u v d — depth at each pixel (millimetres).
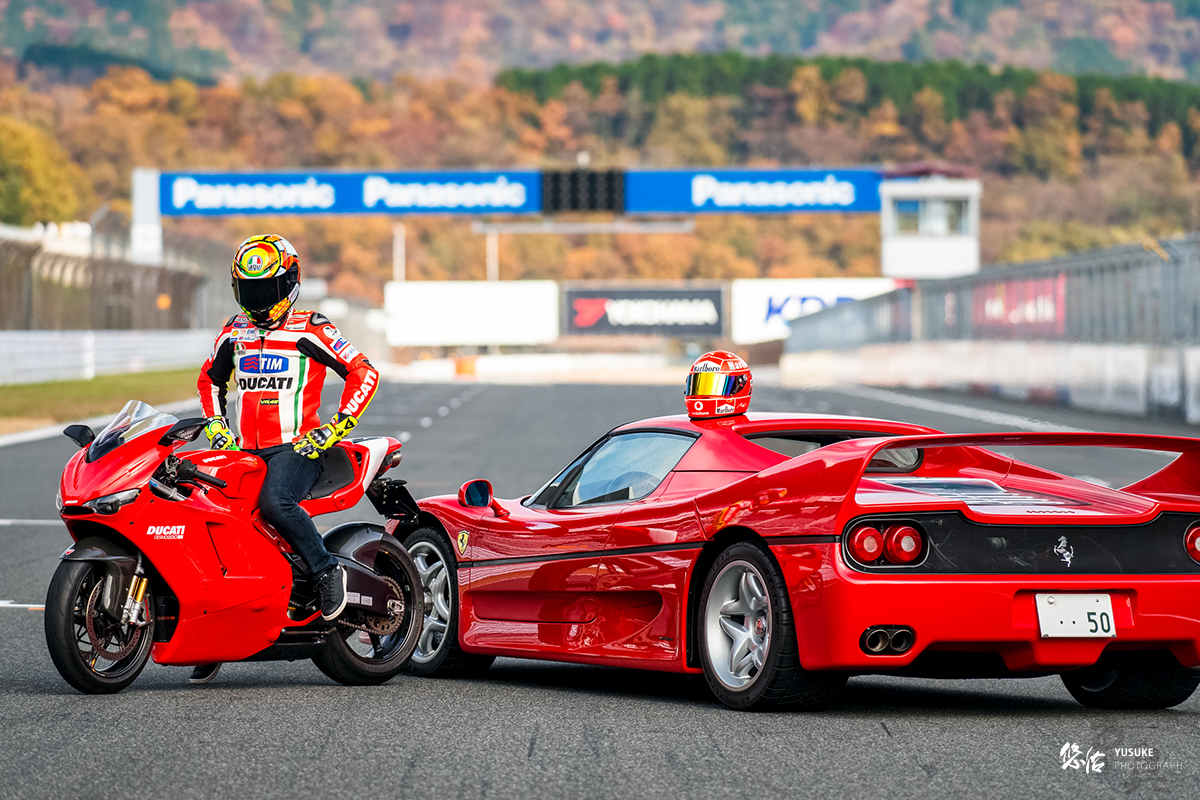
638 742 12320
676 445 14844
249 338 14844
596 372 168500
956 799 10453
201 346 118250
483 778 11062
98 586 14344
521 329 186750
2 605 20734
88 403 69062
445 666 16312
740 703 13461
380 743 12312
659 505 14219
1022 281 81812
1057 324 77250
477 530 16062
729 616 13695
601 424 63188
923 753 11906
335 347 14797
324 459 15508
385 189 131125
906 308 103125
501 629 15703
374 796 10539
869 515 12594
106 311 102250
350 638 16516
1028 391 80750
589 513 15039
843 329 126875
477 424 63375
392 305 186125
